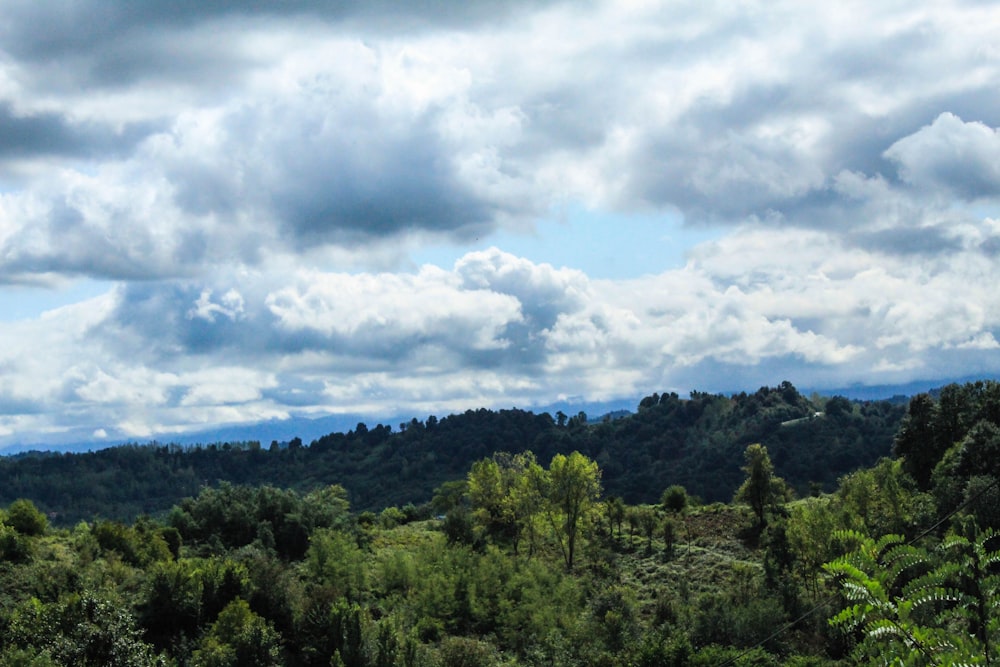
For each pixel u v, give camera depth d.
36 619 33.44
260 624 45.31
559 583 65.81
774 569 56.28
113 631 30.28
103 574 53.69
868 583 8.30
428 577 63.94
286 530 76.12
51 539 62.97
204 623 49.25
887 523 59.78
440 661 48.16
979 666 7.46
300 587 54.53
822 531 54.69
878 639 8.13
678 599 57.97
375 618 58.88
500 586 63.78
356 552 67.12
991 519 34.44
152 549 63.31
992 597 8.35
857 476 70.25
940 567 8.52
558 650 48.75
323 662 47.38
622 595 55.59
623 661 42.97
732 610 47.88
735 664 38.47
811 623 45.28
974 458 62.25
